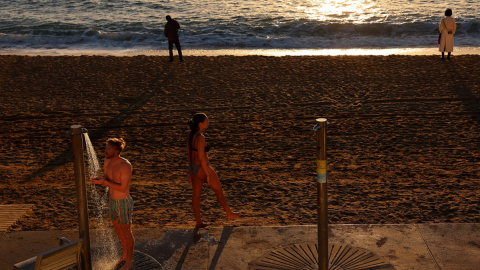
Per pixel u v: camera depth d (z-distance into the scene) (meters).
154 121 15.97
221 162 12.77
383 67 21.78
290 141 14.14
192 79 20.62
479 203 9.89
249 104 17.42
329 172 11.94
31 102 18.08
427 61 22.66
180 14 40.03
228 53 28.22
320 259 6.50
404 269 7.00
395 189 10.80
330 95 18.19
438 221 9.07
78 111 17.02
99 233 8.51
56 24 37.12
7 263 7.46
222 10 41.25
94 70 22.28
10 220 9.48
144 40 32.09
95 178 6.97
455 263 7.13
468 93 17.97
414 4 42.81
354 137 14.28
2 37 32.72
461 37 31.53
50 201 10.58
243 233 8.14
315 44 30.45
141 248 7.75
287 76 20.73
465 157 12.70
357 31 33.03
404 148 13.41
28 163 13.03
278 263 7.24
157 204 10.32
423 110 16.38
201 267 7.22
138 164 12.81
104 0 46.47
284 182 11.41
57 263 6.15
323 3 44.03
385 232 8.02
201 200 10.49
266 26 34.19
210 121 15.82
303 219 9.34
